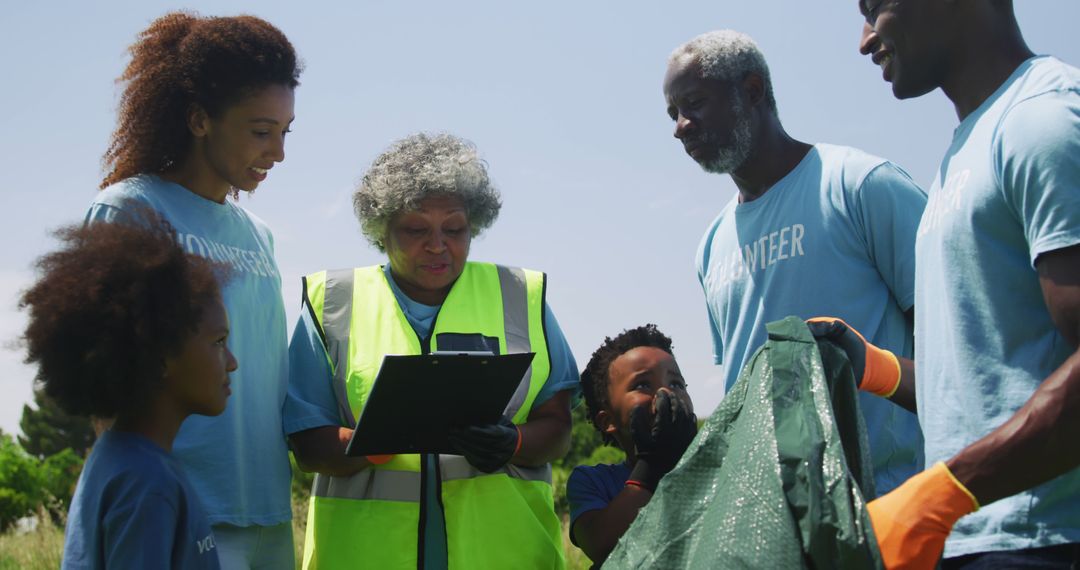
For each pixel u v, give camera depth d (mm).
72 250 2867
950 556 2678
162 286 2842
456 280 4324
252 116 3834
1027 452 2289
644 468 3742
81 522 2721
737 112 4301
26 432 55125
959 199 2771
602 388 4227
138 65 3934
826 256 4000
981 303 2711
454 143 4234
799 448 2453
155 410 2891
